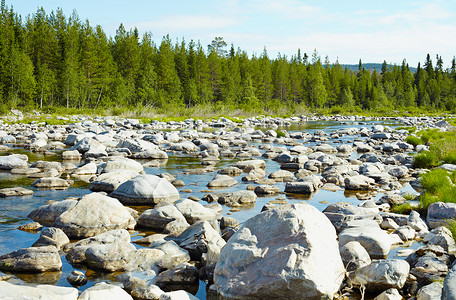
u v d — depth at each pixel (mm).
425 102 125750
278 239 5121
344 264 5816
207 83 88375
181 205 8609
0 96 59594
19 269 5742
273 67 109062
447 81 136125
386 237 6809
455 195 9539
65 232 7359
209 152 19812
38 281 5449
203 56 88438
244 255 5039
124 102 75438
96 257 5891
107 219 7668
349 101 106938
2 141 22219
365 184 12281
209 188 11984
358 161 17453
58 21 88750
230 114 64688
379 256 6445
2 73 64000
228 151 19797
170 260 6043
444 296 4062
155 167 15844
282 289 4586
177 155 19672
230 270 5059
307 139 29422
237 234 5496
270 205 9422
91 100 77438
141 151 18906
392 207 10055
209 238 6594
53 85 70875
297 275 4570
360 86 118938
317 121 61469
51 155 18203
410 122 54156
